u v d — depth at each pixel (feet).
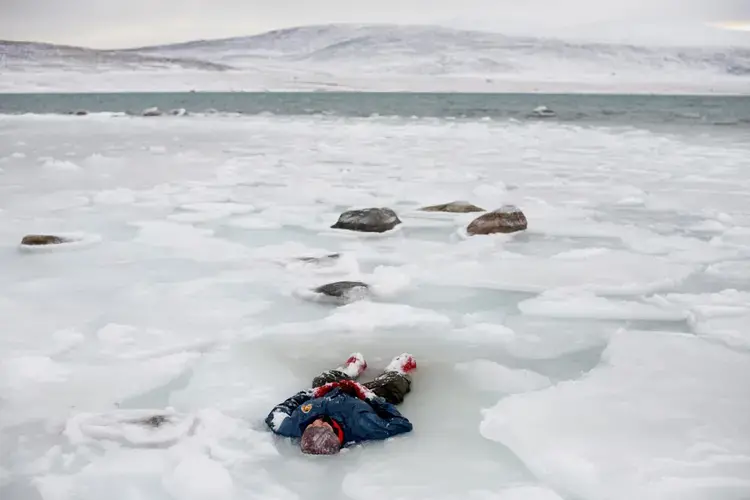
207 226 30.94
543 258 25.75
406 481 11.59
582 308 20.16
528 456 12.32
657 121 103.45
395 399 14.29
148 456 12.32
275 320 19.24
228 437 12.98
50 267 24.27
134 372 15.80
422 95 259.39
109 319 19.21
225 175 47.09
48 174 47.16
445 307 20.44
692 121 103.30
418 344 17.60
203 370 15.96
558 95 278.05
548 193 40.42
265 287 22.08
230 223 31.58
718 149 63.36
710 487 11.31
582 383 15.28
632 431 13.14
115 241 28.07
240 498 11.16
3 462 12.23
